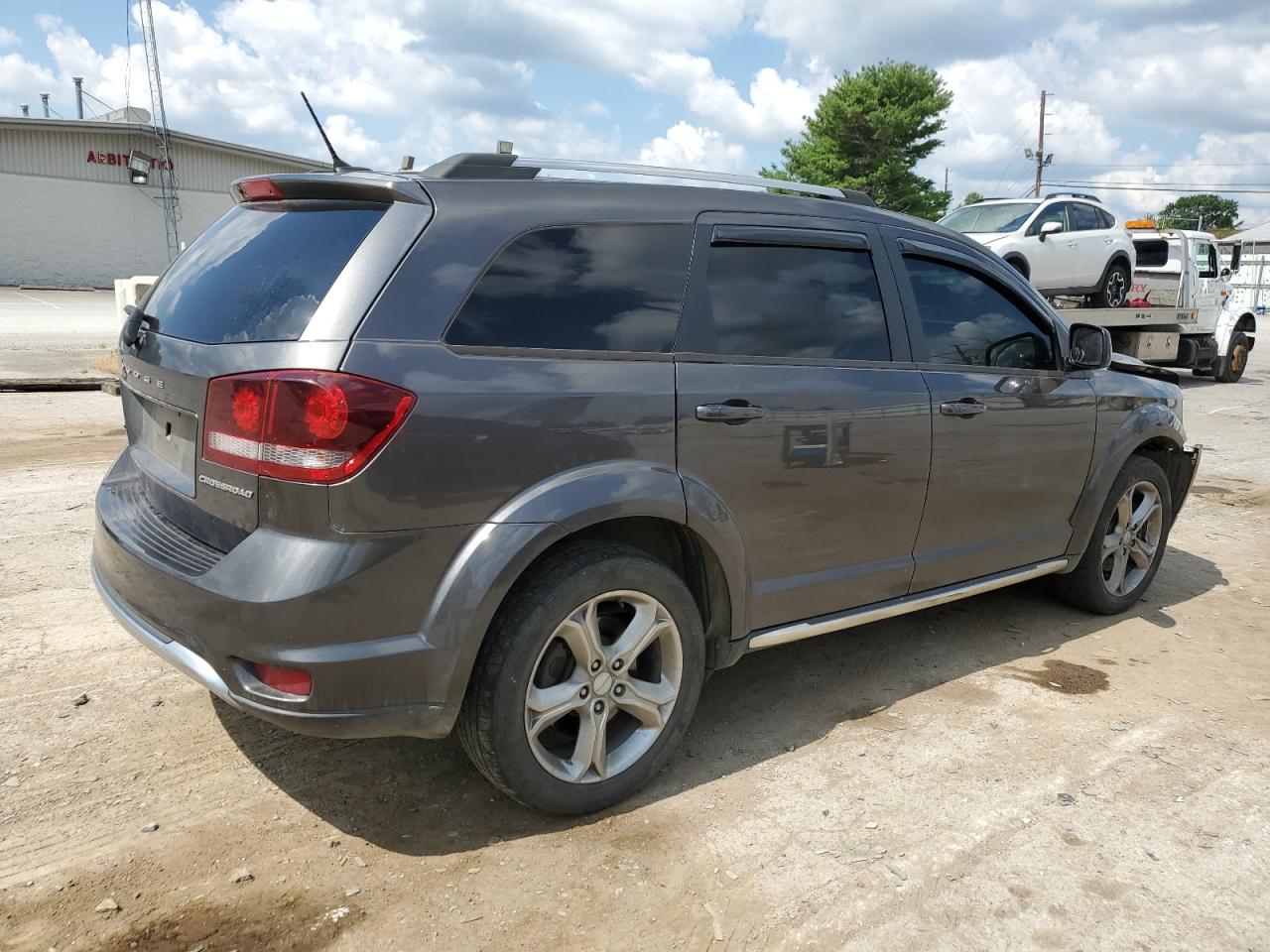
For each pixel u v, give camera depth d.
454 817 2.84
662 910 2.46
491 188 2.74
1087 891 2.60
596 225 2.87
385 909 2.43
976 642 4.41
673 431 2.88
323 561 2.36
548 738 3.00
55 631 4.00
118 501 3.06
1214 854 2.79
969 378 3.79
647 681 3.01
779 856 2.71
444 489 2.47
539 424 2.61
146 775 2.98
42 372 11.88
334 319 2.42
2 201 33.97
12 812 2.75
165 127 36.19
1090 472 4.40
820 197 3.61
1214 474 8.62
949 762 3.28
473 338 2.58
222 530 2.54
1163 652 4.37
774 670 4.02
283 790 2.94
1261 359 23.02
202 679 2.50
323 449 2.34
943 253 3.84
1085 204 13.42
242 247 2.86
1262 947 2.41
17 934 2.27
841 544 3.42
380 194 2.63
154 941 2.28
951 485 3.73
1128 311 14.01
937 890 2.58
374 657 2.43
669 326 2.96
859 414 3.35
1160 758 3.35
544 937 2.35
